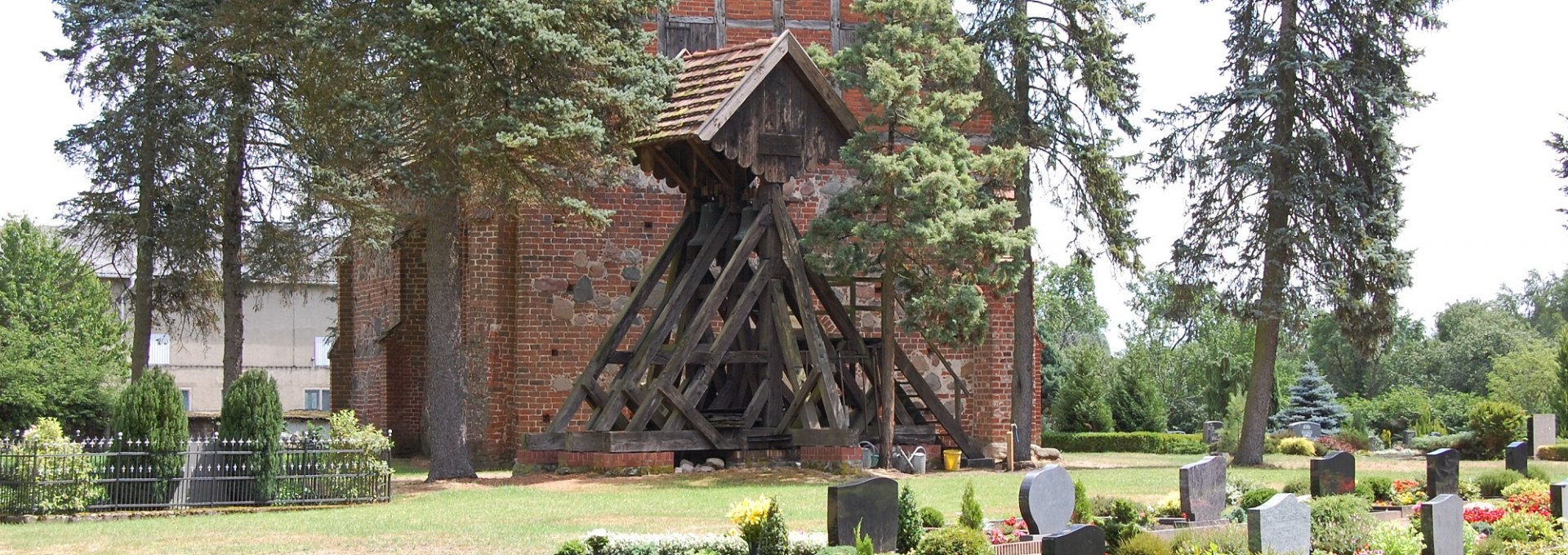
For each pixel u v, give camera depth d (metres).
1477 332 87.81
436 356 27.00
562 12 25.38
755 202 29.45
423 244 35.50
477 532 18.77
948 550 15.73
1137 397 57.28
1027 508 18.06
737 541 16.31
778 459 29.23
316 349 68.62
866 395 30.25
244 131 32.41
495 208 28.80
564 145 25.89
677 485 25.70
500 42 24.83
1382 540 18.12
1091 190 36.84
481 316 31.45
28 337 47.31
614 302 31.92
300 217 32.72
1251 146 36.91
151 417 21.48
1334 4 36.91
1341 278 37.44
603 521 20.12
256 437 22.05
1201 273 38.56
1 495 20.31
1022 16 35.62
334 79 25.92
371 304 37.47
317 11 26.12
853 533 16.12
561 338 31.58
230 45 29.61
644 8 27.31
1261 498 22.31
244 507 21.84
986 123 35.69
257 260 32.72
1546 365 66.38
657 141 28.17
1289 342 44.09
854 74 29.38
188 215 32.25
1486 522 21.02
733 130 28.28
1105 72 35.94
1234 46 37.50
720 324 30.80
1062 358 71.19
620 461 27.33
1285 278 37.50
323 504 22.44
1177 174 38.38
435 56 24.64
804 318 28.64
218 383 66.31
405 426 35.47
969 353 34.53
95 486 20.98
